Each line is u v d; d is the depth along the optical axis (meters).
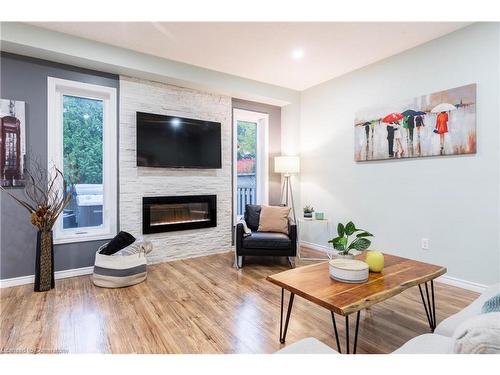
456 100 2.71
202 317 2.17
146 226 3.52
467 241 2.67
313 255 4.00
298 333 1.95
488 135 2.53
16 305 2.34
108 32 2.78
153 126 3.55
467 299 2.46
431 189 2.93
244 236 3.38
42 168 2.90
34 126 2.86
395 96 3.25
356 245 2.04
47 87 2.93
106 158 3.36
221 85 3.81
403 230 3.17
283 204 4.73
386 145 3.32
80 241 3.13
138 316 2.18
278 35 2.82
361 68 3.63
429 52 2.93
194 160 3.88
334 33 2.79
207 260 3.76
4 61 2.72
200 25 2.65
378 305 2.38
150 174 3.59
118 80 3.35
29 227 2.84
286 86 4.38
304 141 4.54
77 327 2.00
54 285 2.77
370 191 3.53
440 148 2.82
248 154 4.77
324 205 4.17
